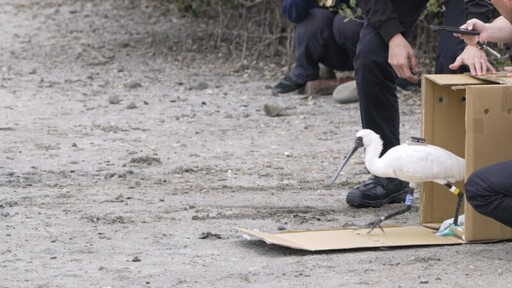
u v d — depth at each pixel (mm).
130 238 21250
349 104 36875
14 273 18703
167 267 19031
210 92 39375
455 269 18469
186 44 48531
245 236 21203
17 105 36688
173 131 32781
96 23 54781
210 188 25875
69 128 33031
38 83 41125
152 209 23766
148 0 58938
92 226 22234
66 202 24391
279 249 20250
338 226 22328
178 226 22250
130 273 18672
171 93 39281
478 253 19453
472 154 19312
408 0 22703
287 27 45500
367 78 22938
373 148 20641
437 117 21281
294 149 30359
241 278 18250
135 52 47875
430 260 19062
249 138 31828
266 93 39188
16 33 52500
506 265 18625
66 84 41031
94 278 18375
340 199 24875
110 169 27844
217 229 22000
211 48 47938
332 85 38406
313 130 32906
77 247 20547
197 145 30859
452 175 20156
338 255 19531
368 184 24000
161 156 29422
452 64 22469
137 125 33656
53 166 28109
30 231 21781
